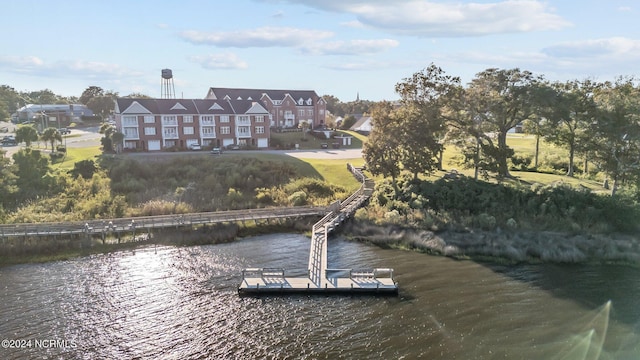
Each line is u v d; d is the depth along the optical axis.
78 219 43.06
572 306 26.59
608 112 47.00
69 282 30.80
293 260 35.44
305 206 48.00
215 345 22.64
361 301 27.52
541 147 74.00
